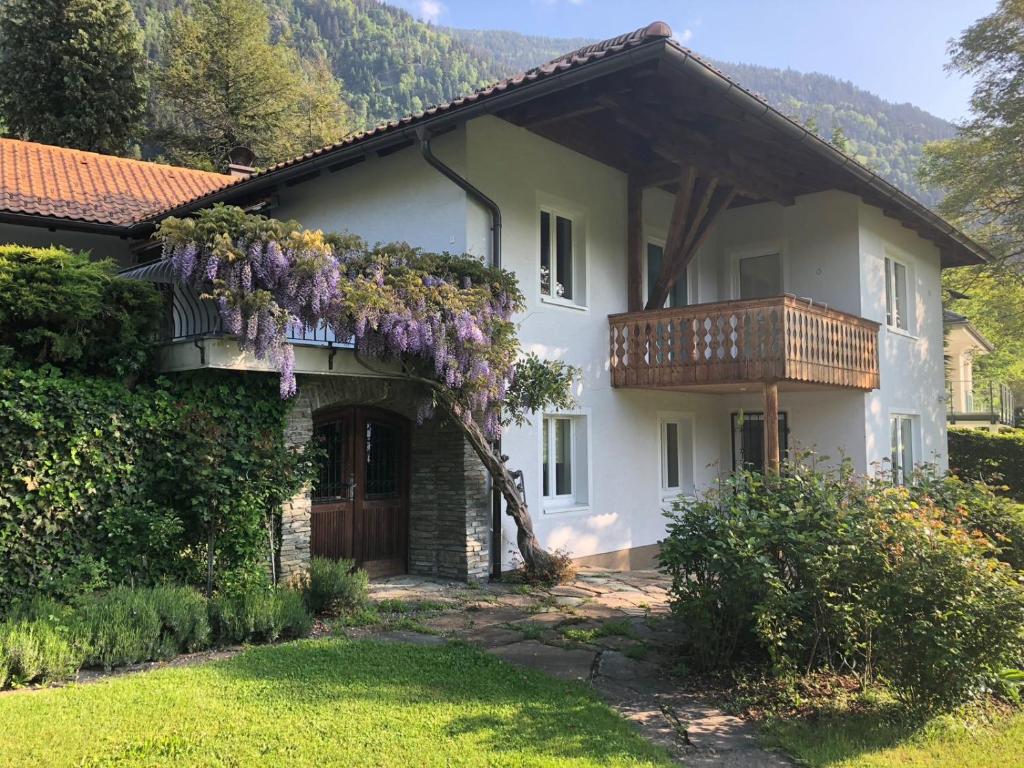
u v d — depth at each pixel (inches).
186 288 314.7
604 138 483.8
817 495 246.2
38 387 266.4
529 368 388.8
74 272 292.0
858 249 535.2
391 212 435.2
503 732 188.2
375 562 400.2
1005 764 183.8
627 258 506.9
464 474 390.6
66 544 268.8
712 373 442.6
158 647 240.7
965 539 214.1
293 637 271.6
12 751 165.9
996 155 866.8
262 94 1461.6
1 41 1173.1
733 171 469.1
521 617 313.1
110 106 1198.3
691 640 254.4
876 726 204.5
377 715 194.2
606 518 478.0
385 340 335.9
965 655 201.5
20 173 573.9
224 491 288.0
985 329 1207.6
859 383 503.5
